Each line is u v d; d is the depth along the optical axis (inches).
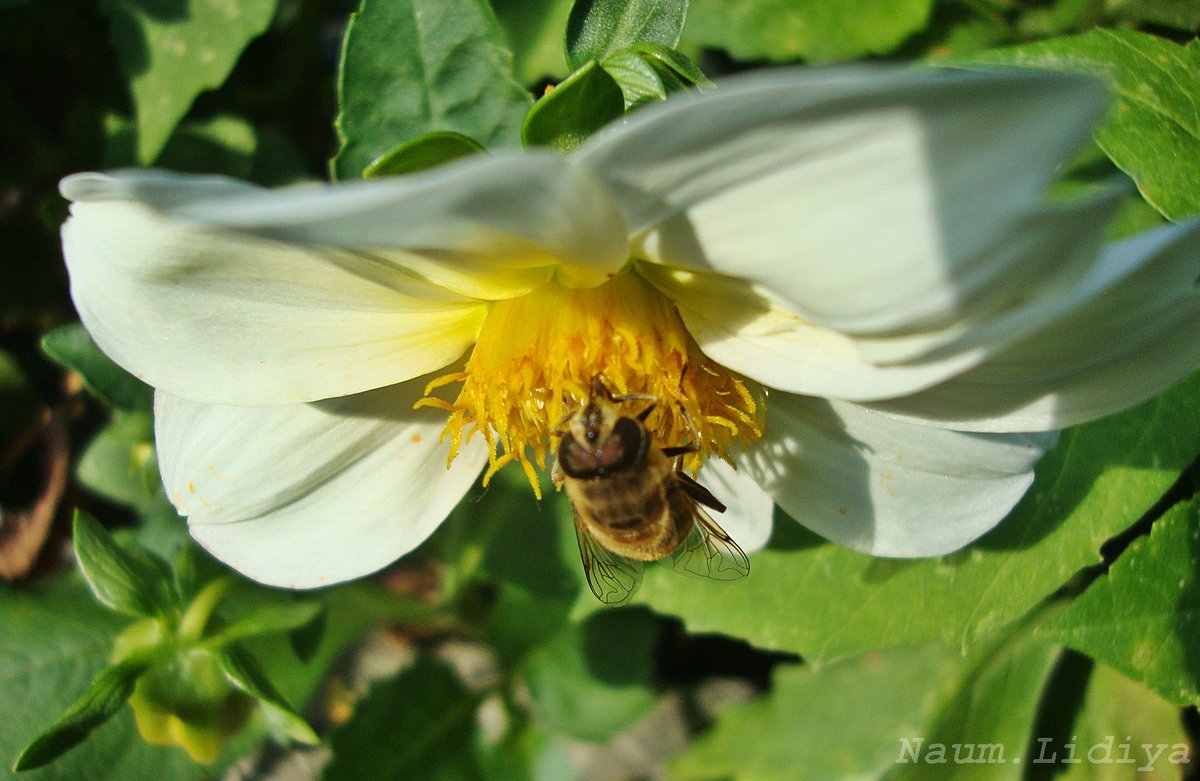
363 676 5.5
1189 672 3.4
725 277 2.9
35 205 4.9
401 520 3.4
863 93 2.4
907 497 3.4
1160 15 4.0
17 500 5.2
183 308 3.0
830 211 2.5
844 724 4.6
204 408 3.3
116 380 4.2
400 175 3.0
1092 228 2.5
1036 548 3.6
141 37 4.3
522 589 4.4
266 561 3.4
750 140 2.5
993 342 2.6
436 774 4.7
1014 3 4.2
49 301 5.0
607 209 2.7
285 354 3.1
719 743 4.8
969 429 3.1
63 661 4.2
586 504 3.4
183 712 3.7
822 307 2.7
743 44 4.2
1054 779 4.2
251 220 2.4
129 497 4.6
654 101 3.1
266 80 5.0
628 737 5.3
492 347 3.1
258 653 4.2
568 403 3.2
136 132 4.5
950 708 4.2
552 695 4.8
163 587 3.8
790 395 3.3
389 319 3.1
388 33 3.5
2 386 5.1
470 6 3.5
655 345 3.1
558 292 3.1
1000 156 2.4
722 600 3.9
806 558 3.8
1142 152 3.3
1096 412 3.0
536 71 4.2
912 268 2.5
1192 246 2.6
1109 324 2.8
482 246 2.8
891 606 3.8
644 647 4.8
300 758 5.3
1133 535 3.9
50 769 4.0
